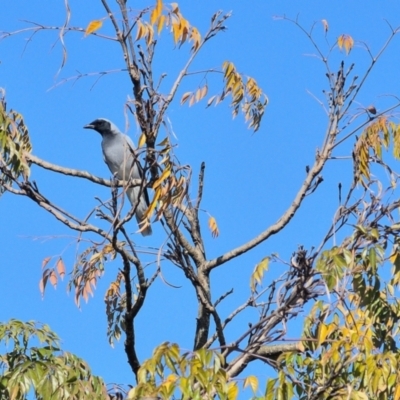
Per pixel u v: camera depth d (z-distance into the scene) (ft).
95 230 37.01
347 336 29.04
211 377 25.55
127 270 35.86
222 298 37.52
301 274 30.50
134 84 34.50
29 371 28.99
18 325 31.12
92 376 30.01
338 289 29.78
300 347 30.76
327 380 29.27
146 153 33.27
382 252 30.60
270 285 31.68
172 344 26.22
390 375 28.40
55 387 28.89
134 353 37.42
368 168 35.94
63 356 30.27
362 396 27.43
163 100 33.71
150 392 25.57
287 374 27.58
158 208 34.91
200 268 40.78
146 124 33.37
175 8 34.37
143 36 33.91
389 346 32.63
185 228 40.78
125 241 37.99
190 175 33.60
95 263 39.99
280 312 30.91
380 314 32.76
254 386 26.43
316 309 29.89
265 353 33.32
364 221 32.71
